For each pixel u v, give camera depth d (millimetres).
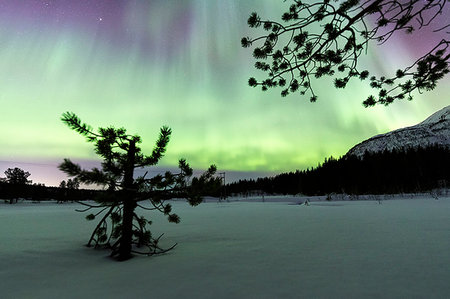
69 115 3387
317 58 3805
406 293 1989
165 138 4176
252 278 2412
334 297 1939
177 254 3521
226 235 5125
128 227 3545
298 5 3438
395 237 4441
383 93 4039
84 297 2049
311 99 4246
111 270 2828
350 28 3436
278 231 5551
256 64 4098
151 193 3834
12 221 8781
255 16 3588
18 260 3258
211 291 2098
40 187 47094
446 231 4969
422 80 3719
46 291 2205
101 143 3537
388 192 42781
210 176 4043
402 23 3309
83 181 3275
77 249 3980
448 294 1956
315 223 6887
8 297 2090
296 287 2156
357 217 8289
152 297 2006
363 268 2658
